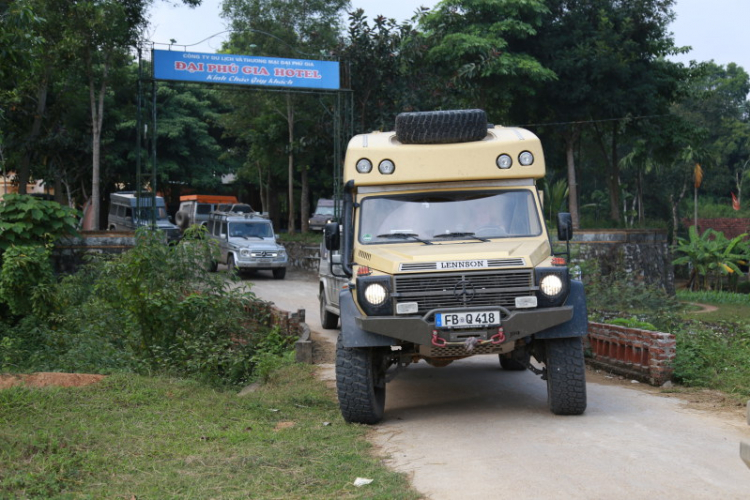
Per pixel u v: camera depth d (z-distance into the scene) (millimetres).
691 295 34188
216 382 10297
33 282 13398
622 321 11211
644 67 33031
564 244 28750
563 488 5117
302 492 5188
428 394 9117
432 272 7062
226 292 12375
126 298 11516
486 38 30562
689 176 55438
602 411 7684
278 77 27922
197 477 5496
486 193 8133
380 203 8156
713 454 5914
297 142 36469
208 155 52062
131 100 32469
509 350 7254
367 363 7305
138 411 7613
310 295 23672
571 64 31406
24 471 5488
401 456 6148
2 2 16656
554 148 36938
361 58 30016
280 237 37719
